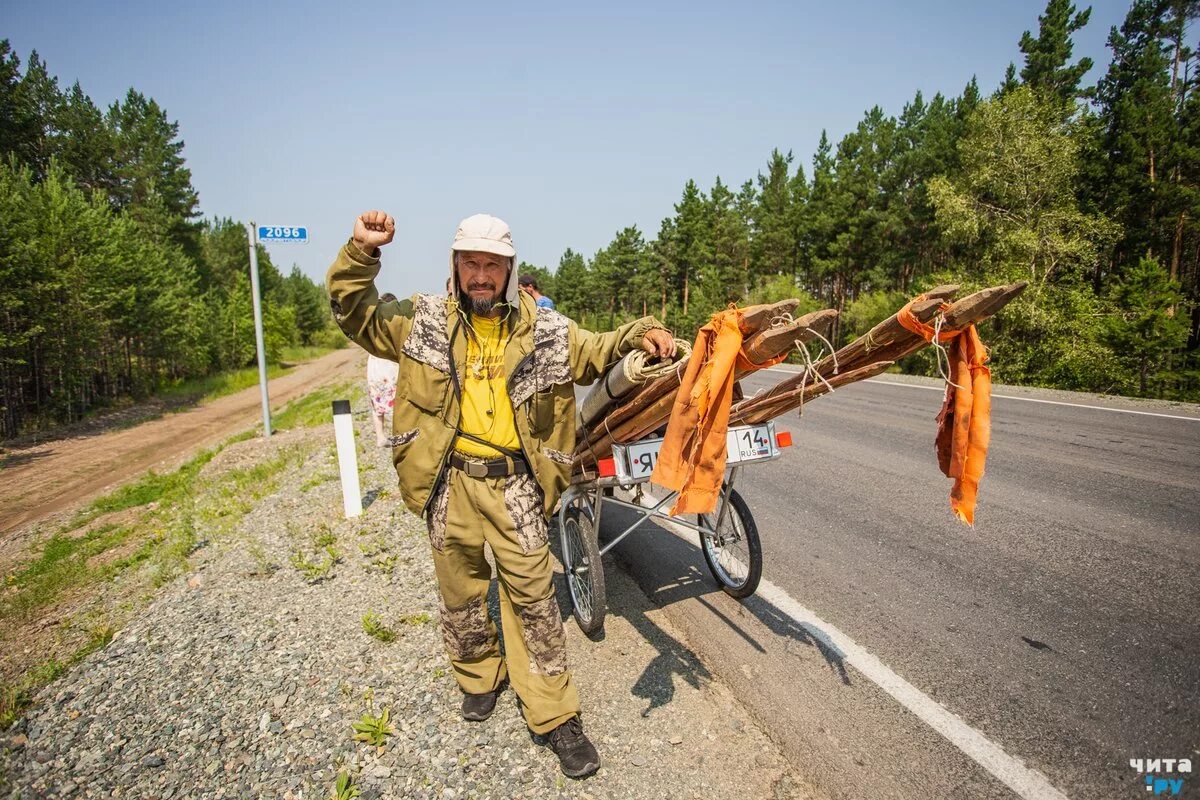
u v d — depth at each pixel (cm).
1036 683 284
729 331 204
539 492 243
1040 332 1897
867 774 232
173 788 231
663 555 446
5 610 457
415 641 324
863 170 3359
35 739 263
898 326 194
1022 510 508
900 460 690
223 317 3694
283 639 330
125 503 796
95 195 2488
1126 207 2370
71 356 1803
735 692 286
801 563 424
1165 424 816
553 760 241
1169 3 2625
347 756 243
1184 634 320
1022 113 2091
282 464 810
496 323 236
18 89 2775
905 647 317
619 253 5341
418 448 232
